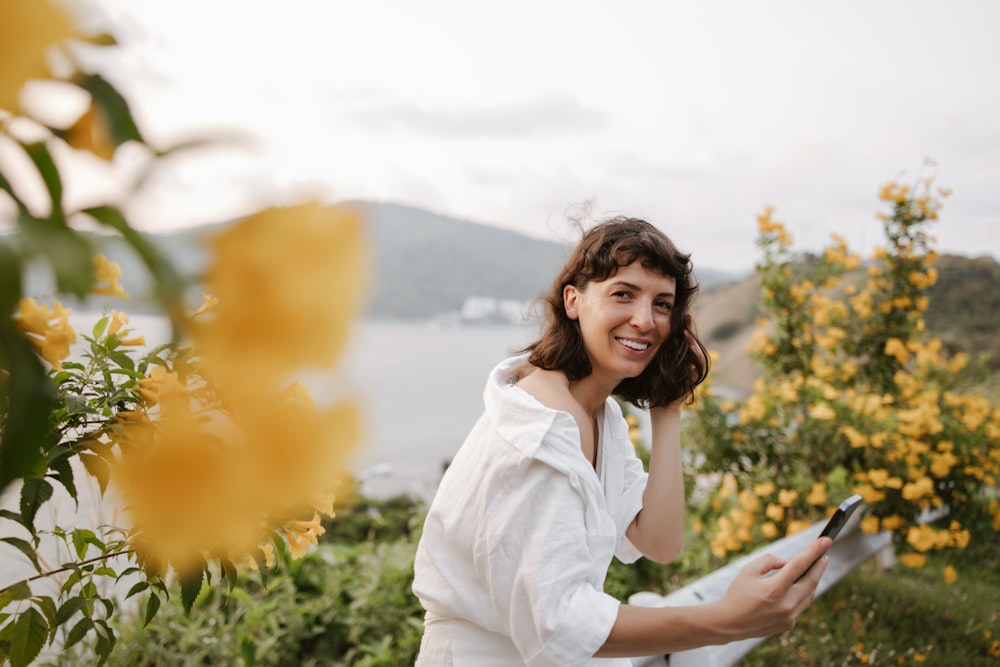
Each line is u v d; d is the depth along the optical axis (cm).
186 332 18
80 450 91
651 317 154
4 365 27
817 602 411
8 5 15
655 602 248
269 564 111
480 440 145
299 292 18
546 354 161
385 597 335
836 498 422
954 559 502
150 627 250
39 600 107
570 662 129
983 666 364
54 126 20
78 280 19
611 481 165
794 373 525
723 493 492
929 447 468
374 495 672
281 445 18
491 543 132
